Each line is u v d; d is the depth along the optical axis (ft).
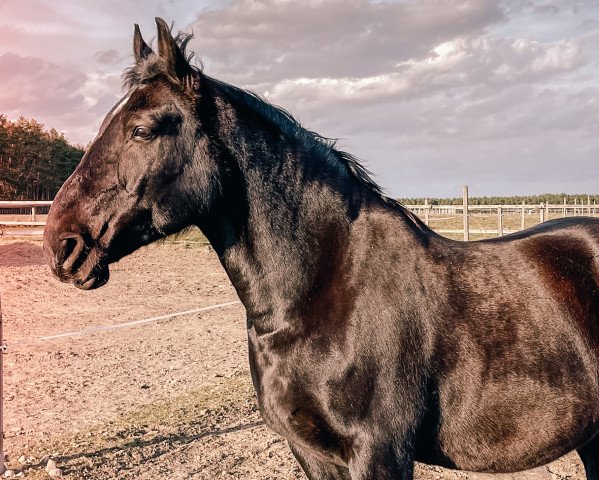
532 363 9.65
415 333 9.36
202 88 9.45
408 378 9.20
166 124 9.16
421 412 9.30
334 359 9.00
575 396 9.78
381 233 9.77
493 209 123.34
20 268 56.39
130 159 9.11
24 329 35.22
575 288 10.27
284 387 9.24
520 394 9.58
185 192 9.28
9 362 28.63
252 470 16.83
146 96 9.26
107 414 21.45
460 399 9.52
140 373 26.63
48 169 196.34
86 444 18.53
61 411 21.85
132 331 34.94
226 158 9.51
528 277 10.16
